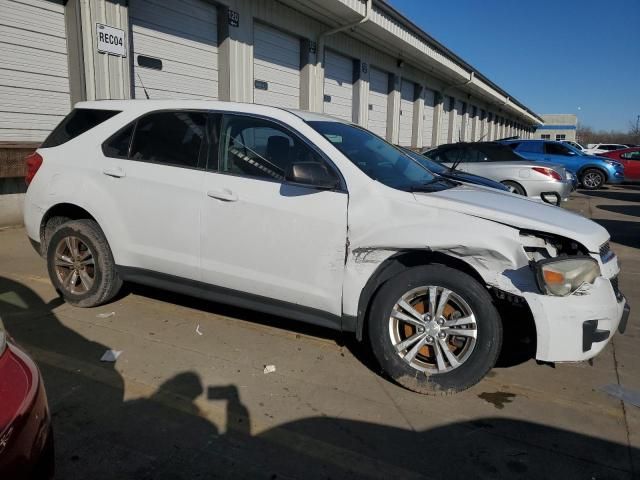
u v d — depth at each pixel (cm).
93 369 340
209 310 453
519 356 388
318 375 346
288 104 1291
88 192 419
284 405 308
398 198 330
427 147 2391
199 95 1014
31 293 475
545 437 286
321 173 330
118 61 818
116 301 464
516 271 304
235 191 363
